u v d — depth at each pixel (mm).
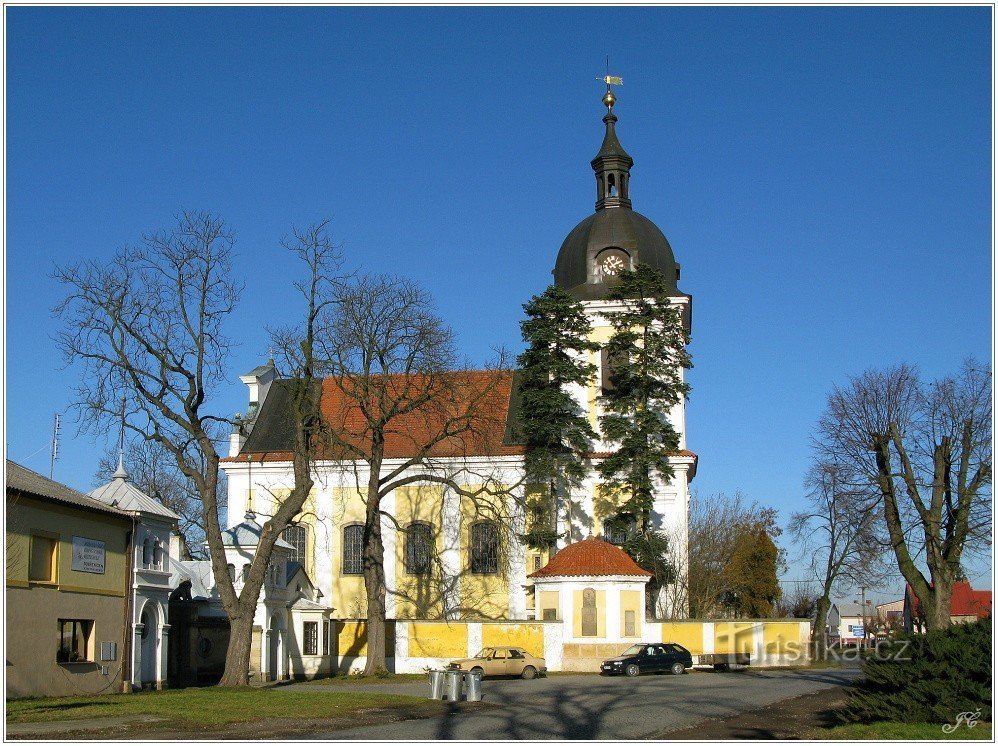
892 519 52969
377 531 49500
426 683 44219
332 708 30141
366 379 49250
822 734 22594
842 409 55281
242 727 25594
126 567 41688
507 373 63406
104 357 42469
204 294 43625
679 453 60656
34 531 36281
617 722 27156
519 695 35875
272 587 49906
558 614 52250
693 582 71312
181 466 42812
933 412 52438
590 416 62781
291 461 62812
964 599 87312
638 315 60344
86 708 29156
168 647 45594
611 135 66688
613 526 57688
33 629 35812
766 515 84438
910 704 22953
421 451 51531
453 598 60094
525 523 59594
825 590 61625
